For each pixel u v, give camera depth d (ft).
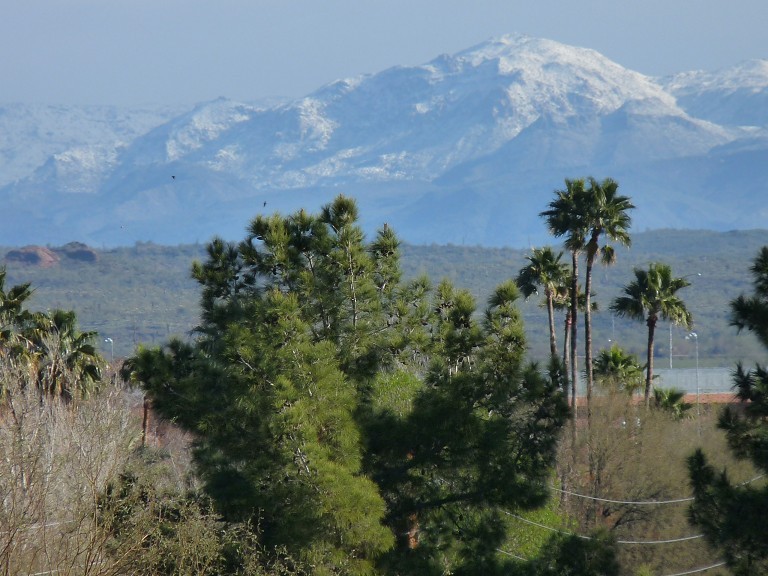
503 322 262.26
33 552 194.70
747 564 248.32
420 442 252.83
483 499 251.60
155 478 229.86
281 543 227.81
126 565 195.21
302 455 227.81
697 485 258.37
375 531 229.04
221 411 245.24
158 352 254.27
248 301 261.44
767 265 264.93
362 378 260.01
